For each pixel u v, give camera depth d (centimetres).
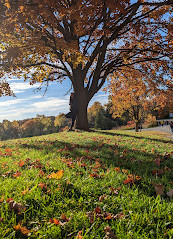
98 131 1377
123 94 2075
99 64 1326
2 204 221
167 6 1189
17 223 196
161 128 3303
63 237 179
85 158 455
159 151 571
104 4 909
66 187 270
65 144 685
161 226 192
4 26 909
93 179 304
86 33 1120
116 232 181
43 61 1391
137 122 3173
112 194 256
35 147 646
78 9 836
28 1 839
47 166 374
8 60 1066
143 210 221
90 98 1412
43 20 1006
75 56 1033
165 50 1169
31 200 236
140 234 181
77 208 226
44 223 197
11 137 9100
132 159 449
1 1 832
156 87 1483
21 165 392
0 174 346
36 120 9438
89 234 180
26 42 1072
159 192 263
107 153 523
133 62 1499
